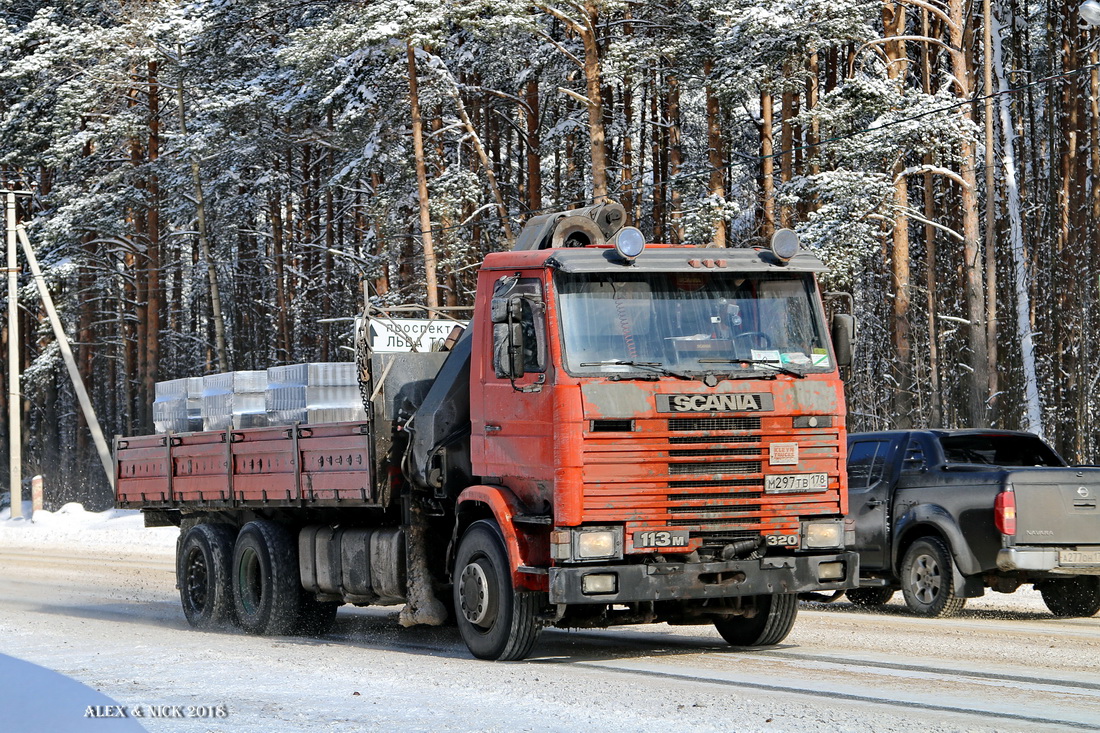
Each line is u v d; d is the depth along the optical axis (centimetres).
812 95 11181
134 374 16712
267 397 4150
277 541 4053
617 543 2859
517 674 2841
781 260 3091
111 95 14525
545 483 2912
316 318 15250
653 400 2891
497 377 3075
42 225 14775
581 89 12862
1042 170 13462
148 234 15062
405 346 3784
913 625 3856
